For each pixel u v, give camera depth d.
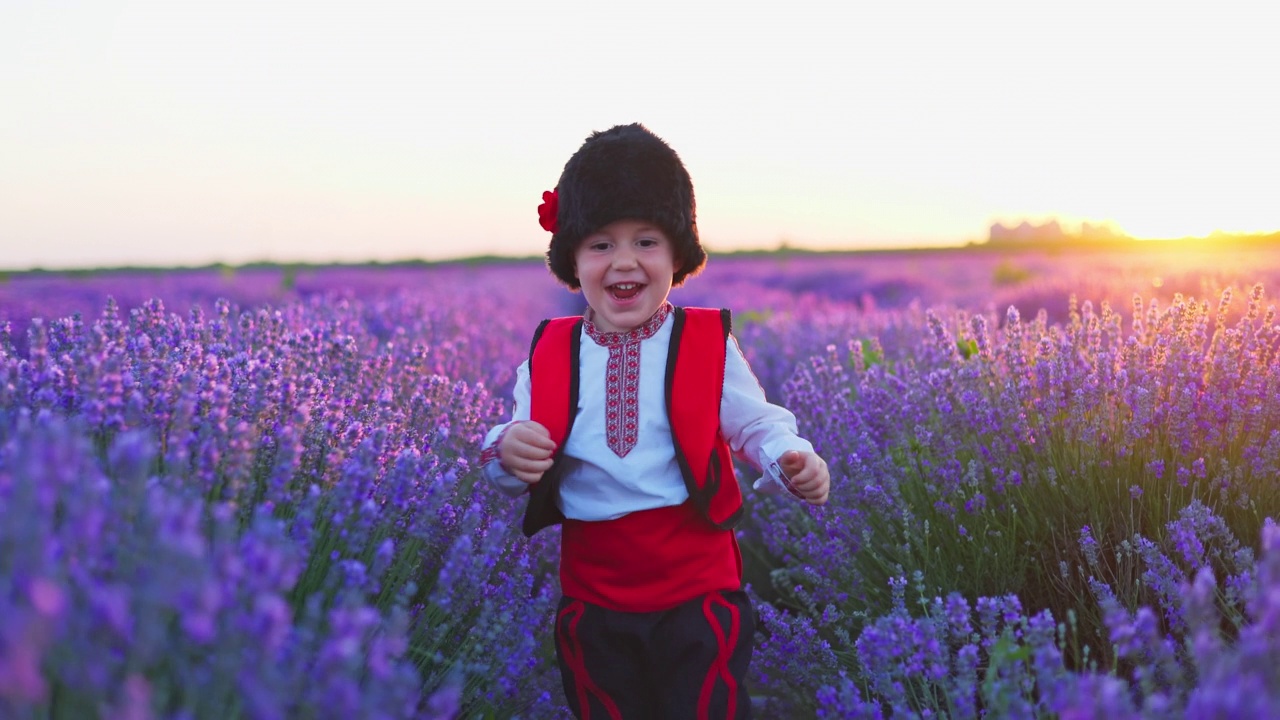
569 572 2.11
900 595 1.96
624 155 2.04
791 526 3.01
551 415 2.10
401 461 1.90
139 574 1.06
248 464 1.72
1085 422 2.49
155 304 2.66
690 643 1.98
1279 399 2.38
